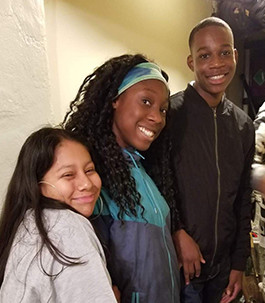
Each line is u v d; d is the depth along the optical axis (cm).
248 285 182
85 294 56
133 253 83
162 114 92
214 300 142
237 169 132
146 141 89
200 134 126
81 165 71
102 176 85
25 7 89
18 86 88
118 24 171
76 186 70
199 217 125
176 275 95
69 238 60
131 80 86
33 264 58
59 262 57
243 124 136
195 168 124
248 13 258
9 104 85
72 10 140
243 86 340
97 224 80
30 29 91
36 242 59
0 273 63
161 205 94
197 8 259
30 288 57
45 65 99
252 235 189
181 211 125
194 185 124
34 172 69
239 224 146
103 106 89
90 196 72
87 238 62
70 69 141
